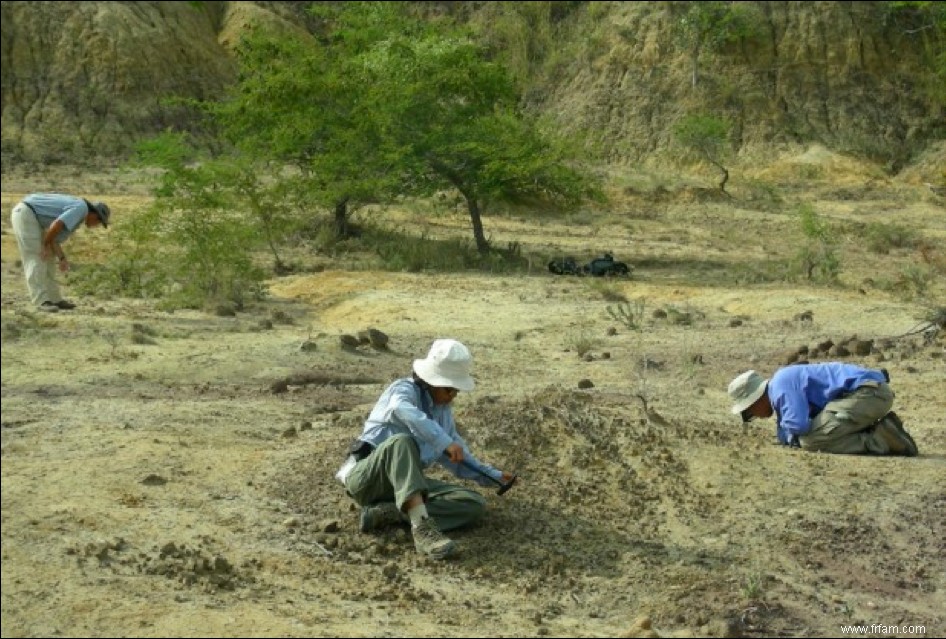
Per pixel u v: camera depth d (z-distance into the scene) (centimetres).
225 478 712
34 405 902
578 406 821
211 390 993
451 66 2091
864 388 786
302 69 2128
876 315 1379
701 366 1121
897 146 3806
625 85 4147
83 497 661
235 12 4800
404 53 2153
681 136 3634
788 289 1631
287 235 2072
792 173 3659
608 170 3706
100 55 4253
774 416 906
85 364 1078
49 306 1372
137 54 4294
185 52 4469
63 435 801
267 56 2314
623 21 4319
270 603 536
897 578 605
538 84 4356
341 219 2156
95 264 1745
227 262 1512
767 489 705
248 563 585
